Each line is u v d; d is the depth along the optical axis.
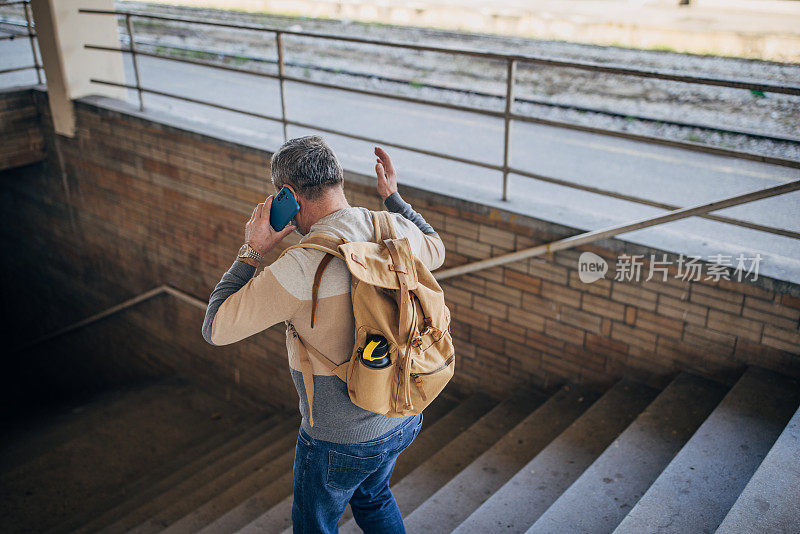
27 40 11.10
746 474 2.94
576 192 5.18
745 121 7.16
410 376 1.98
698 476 2.94
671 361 3.85
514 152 6.23
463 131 6.87
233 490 4.75
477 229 4.23
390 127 6.99
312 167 1.97
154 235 6.54
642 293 3.79
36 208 7.82
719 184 5.38
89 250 7.46
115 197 6.73
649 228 3.83
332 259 1.91
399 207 2.41
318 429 2.08
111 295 7.53
